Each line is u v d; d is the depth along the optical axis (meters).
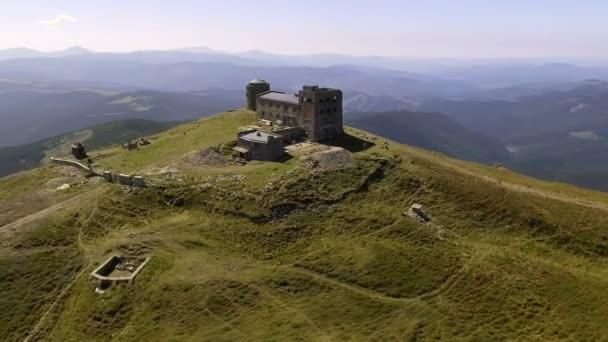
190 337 73.06
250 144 126.81
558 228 103.25
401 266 87.75
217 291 82.06
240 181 112.44
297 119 142.12
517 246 97.12
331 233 98.44
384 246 93.12
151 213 105.75
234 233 97.88
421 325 73.50
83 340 77.06
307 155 122.44
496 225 103.12
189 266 88.38
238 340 71.12
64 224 102.12
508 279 84.31
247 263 90.25
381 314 76.56
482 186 116.81
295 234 98.12
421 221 101.88
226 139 139.62
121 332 77.06
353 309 77.75
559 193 131.50
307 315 76.44
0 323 81.31
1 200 120.81
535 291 81.69
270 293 81.88
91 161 139.00
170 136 164.00
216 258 91.19
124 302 82.19
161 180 115.31
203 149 131.38
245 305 79.31
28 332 80.00
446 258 90.00
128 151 150.50
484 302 78.75
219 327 74.56
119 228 101.06
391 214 103.81
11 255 94.31
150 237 96.62
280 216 102.06
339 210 104.75
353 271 87.00
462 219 104.00
